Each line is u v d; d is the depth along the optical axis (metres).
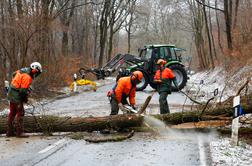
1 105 15.67
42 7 19.92
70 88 22.83
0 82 17.75
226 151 7.86
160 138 9.24
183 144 8.61
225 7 25.59
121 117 9.70
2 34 19.31
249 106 9.18
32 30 19.34
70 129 9.71
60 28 24.38
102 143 8.81
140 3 56.50
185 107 14.71
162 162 7.16
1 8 20.12
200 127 9.75
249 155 7.61
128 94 10.30
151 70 21.44
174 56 22.11
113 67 24.81
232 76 21.80
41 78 20.22
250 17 27.59
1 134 10.02
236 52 24.64
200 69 47.69
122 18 50.62
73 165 7.00
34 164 7.06
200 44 46.69
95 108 14.86
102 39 41.53
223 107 9.62
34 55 20.19
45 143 8.83
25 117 9.70
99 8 47.50
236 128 8.40
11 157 7.56
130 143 8.76
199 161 7.19
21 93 9.36
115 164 7.05
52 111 14.31
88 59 39.00
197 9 46.41
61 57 26.08
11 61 18.62
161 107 11.83
